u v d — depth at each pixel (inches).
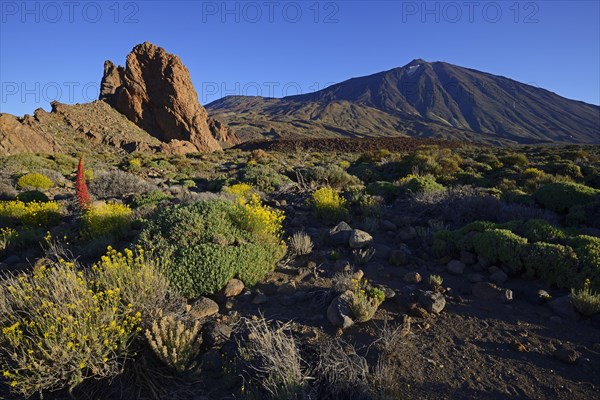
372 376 124.9
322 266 223.1
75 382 116.9
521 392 121.9
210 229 223.0
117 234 273.3
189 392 121.0
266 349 128.1
